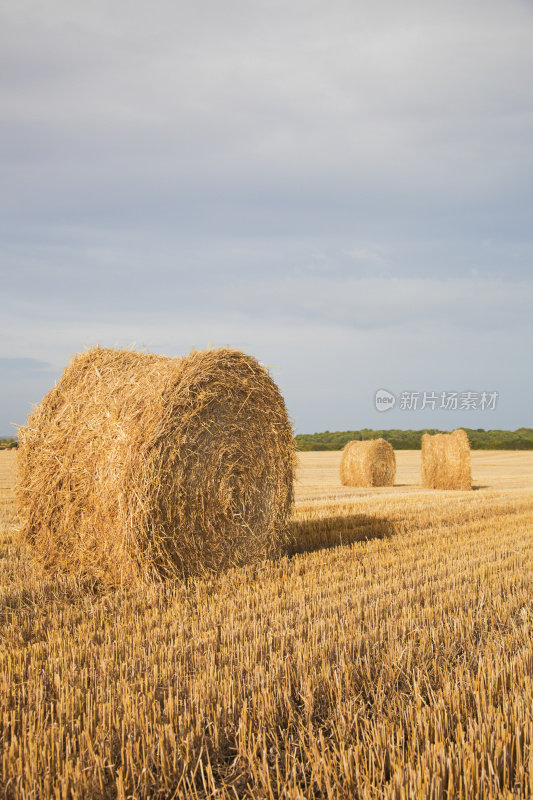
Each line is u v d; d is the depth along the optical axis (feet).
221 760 11.01
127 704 11.84
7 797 9.61
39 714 11.50
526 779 9.78
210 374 24.36
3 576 23.45
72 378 26.09
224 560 25.20
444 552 28.02
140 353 27.30
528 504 48.60
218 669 13.98
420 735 11.03
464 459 69.82
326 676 13.16
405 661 14.33
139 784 10.08
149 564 21.97
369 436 218.79
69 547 24.00
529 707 11.80
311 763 10.49
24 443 25.63
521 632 16.55
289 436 28.55
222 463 25.12
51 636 16.19
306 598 19.89
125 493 21.85
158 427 22.27
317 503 49.52
